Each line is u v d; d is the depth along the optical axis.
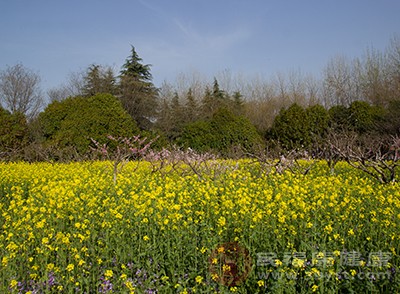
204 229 6.15
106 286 4.84
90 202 7.40
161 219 6.38
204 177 11.85
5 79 37.38
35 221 6.64
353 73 41.59
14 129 21.91
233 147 20.36
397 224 6.01
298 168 13.62
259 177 12.02
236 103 40.50
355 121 24.44
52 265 4.72
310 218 6.61
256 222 6.05
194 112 35.78
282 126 24.64
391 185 9.35
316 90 44.00
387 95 32.56
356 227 6.20
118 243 5.80
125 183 10.57
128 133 22.59
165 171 13.39
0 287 4.79
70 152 19.52
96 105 22.48
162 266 5.32
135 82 34.09
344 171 14.16
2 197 10.48
